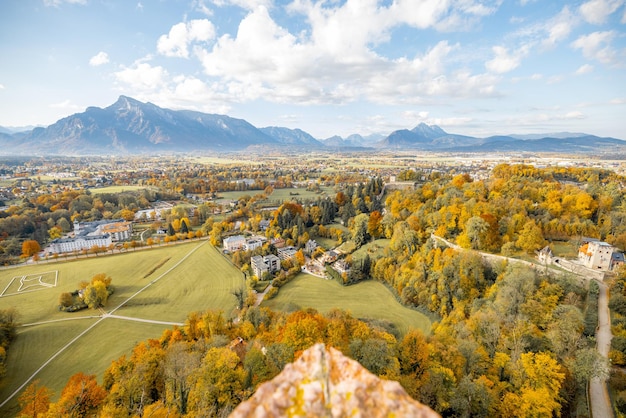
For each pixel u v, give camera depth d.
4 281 117.12
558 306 60.09
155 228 185.12
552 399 42.75
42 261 135.12
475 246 90.62
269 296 101.56
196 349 64.75
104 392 52.78
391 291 99.44
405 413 11.30
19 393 66.56
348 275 108.94
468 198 113.50
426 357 51.06
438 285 83.44
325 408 12.00
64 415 47.69
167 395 49.91
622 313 60.09
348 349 53.03
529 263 79.75
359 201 172.25
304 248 145.50
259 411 11.84
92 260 135.88
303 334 55.97
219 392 46.94
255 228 171.88
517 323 57.47
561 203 100.56
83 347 80.12
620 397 43.03
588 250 75.88
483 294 76.81
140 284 115.06
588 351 46.72
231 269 125.12
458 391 44.94
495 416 43.56
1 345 78.94
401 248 109.12
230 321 82.50
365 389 12.20
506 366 49.31
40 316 95.00
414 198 137.62
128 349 78.88
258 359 52.16
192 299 104.31
